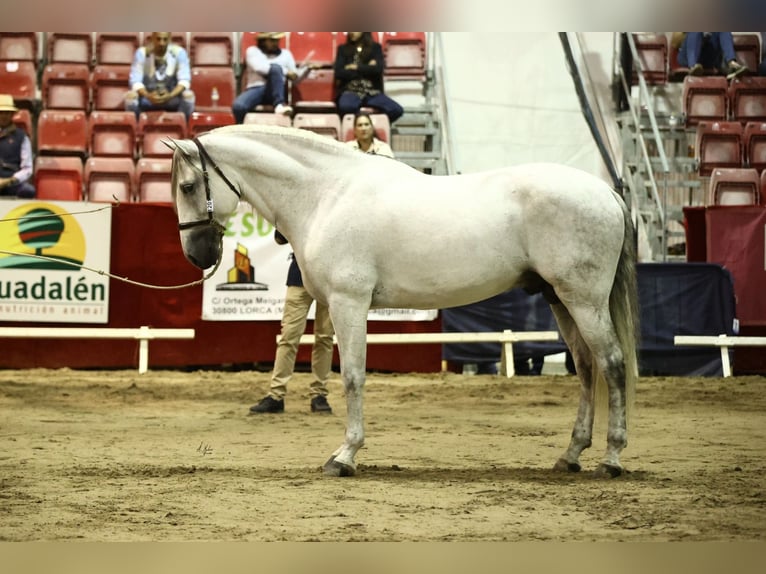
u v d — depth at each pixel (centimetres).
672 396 1328
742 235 1556
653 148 2080
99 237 1503
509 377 1522
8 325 1493
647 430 1036
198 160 792
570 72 2077
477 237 741
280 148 793
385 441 961
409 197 761
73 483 730
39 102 2088
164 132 1952
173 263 1520
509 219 739
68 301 1502
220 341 1530
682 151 2088
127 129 1952
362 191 768
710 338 1522
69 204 1492
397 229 753
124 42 2156
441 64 2080
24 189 1773
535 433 1018
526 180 742
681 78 2155
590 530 589
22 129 1831
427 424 1084
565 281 729
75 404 1226
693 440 966
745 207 1556
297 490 705
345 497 680
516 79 2089
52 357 1529
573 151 2080
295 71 2025
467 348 1570
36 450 890
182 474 769
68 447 909
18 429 1021
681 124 2095
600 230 729
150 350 1524
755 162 2008
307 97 2050
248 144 794
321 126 1928
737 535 577
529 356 1556
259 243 1523
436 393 1359
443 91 2100
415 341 1515
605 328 734
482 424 1085
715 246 1562
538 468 805
